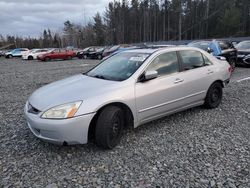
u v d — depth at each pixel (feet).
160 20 242.37
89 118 12.86
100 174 11.71
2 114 20.65
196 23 214.90
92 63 79.66
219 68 20.61
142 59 16.19
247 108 21.04
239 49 48.49
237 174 11.54
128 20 273.75
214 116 19.07
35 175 11.69
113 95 13.70
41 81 39.63
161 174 11.64
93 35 313.53
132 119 14.88
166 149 13.97
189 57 18.58
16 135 16.03
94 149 13.99
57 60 106.83
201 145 14.40
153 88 15.49
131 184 10.96
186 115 19.26
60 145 13.99
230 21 185.26
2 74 52.39
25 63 93.04
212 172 11.72
